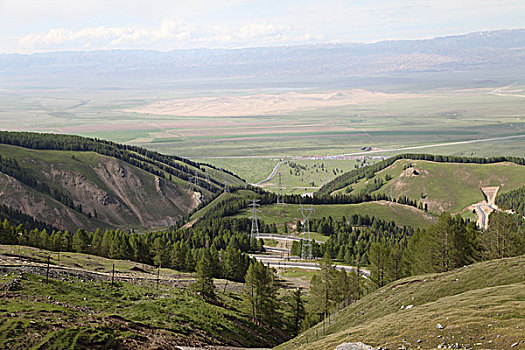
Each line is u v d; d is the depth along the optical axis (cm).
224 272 16388
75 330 5562
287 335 11081
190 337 7250
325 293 11025
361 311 8544
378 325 6297
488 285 7200
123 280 10606
